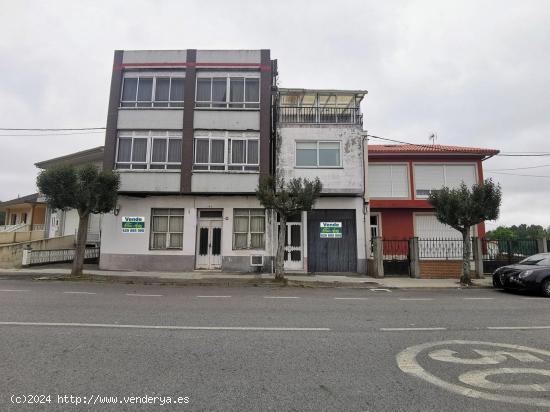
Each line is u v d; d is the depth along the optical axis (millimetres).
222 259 17859
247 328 6707
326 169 18641
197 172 18125
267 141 18516
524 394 4004
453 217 14820
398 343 5887
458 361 5051
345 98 19766
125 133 18625
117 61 19047
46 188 14328
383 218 21125
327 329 6754
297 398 3822
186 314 7891
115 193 15492
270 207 15086
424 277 16672
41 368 4527
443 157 21344
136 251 17953
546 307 9586
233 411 3521
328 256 18391
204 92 18984
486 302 10414
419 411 3578
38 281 13891
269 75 19047
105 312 7945
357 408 3621
